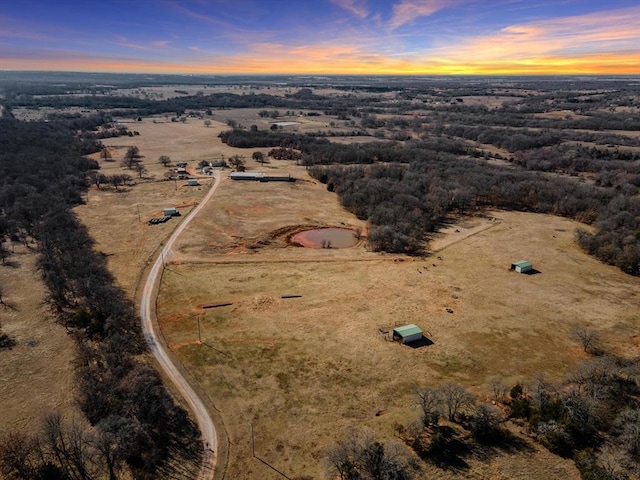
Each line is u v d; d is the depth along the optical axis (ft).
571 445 148.87
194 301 241.35
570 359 199.41
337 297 247.91
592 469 137.39
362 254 309.83
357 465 139.44
